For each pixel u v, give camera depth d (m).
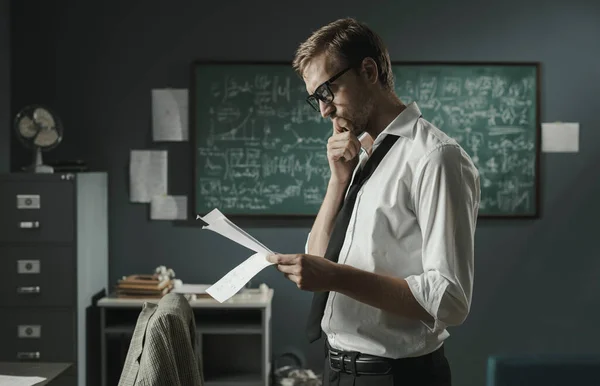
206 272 4.28
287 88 4.23
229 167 4.25
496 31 4.25
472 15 4.25
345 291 1.56
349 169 1.92
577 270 4.30
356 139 1.85
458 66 4.23
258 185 4.25
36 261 3.66
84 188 3.78
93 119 4.25
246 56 4.24
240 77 4.23
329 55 1.68
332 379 1.77
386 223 1.67
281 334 4.28
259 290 4.08
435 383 1.68
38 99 4.23
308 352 4.29
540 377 1.87
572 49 4.27
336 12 4.23
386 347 1.67
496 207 4.27
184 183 4.27
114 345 4.19
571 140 4.27
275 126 4.24
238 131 4.24
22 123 3.86
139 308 4.14
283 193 4.25
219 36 4.24
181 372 1.75
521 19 4.25
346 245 1.74
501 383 1.87
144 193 4.26
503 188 4.27
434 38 4.24
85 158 4.25
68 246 3.66
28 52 4.22
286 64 4.22
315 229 1.97
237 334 4.23
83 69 4.23
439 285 1.51
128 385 1.81
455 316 1.53
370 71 1.70
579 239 4.30
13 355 3.69
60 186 3.65
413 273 1.67
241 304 3.75
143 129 4.26
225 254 4.28
